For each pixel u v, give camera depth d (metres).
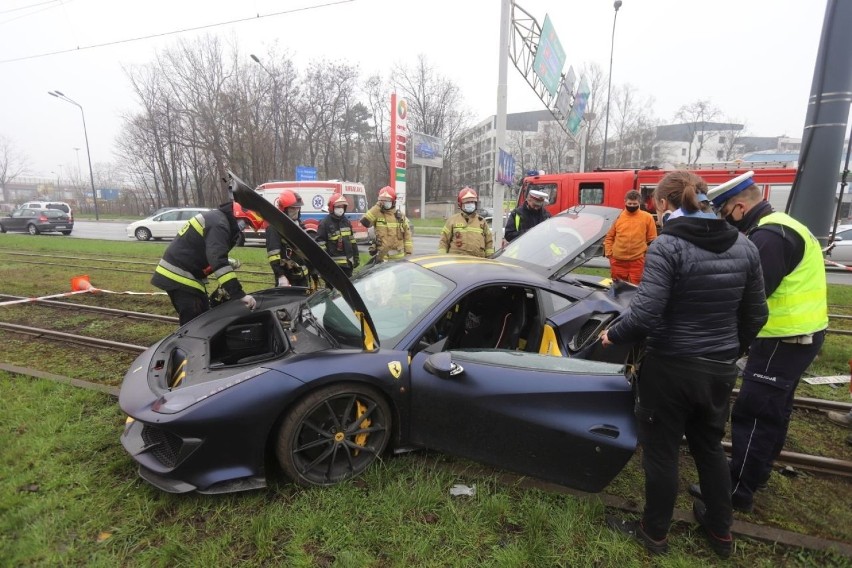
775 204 11.41
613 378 2.72
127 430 2.87
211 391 2.48
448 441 2.76
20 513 2.39
